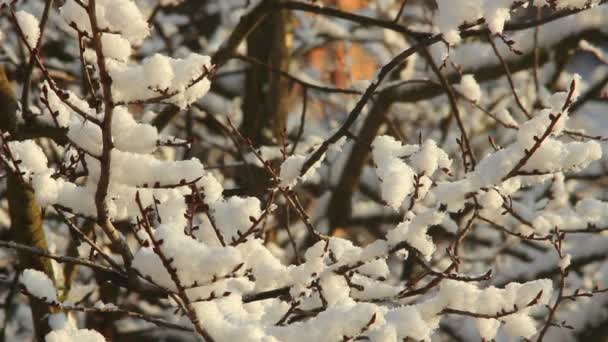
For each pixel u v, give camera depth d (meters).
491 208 4.77
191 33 10.93
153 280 3.36
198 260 3.26
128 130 3.46
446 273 4.61
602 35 7.34
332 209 10.05
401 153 4.61
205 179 4.22
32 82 8.20
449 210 4.37
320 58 12.15
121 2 3.09
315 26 11.20
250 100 9.72
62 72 8.91
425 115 12.03
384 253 4.48
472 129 11.39
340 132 5.10
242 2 10.92
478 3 4.02
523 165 4.04
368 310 3.53
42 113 5.55
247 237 4.14
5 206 8.52
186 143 4.10
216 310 3.49
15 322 8.38
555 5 4.33
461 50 7.52
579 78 3.85
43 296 4.11
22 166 4.03
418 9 11.55
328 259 4.64
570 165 3.97
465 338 8.16
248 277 4.50
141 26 3.12
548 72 8.92
